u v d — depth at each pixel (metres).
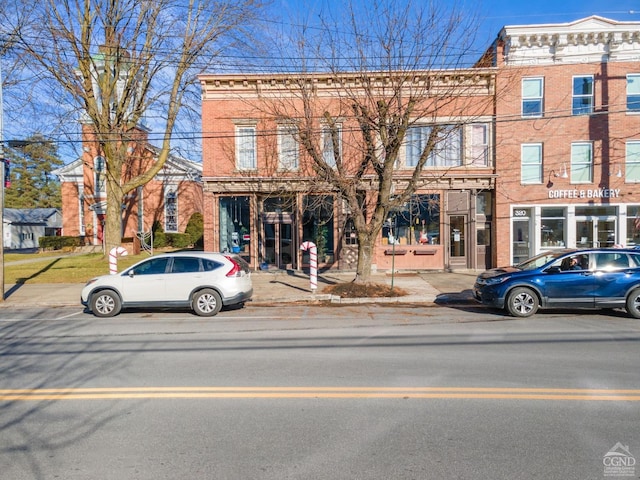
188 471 3.50
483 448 3.85
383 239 19.36
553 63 18.09
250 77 18.44
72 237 30.44
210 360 6.70
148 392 5.30
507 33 17.91
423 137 18.23
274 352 7.16
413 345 7.57
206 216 19.20
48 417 4.59
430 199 18.16
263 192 19.16
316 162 13.70
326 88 17.77
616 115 18.03
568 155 18.25
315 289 13.95
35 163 57.91
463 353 7.00
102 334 8.79
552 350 7.17
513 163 18.50
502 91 16.50
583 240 18.48
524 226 18.78
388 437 4.07
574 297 10.18
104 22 19.48
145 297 10.91
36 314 11.58
